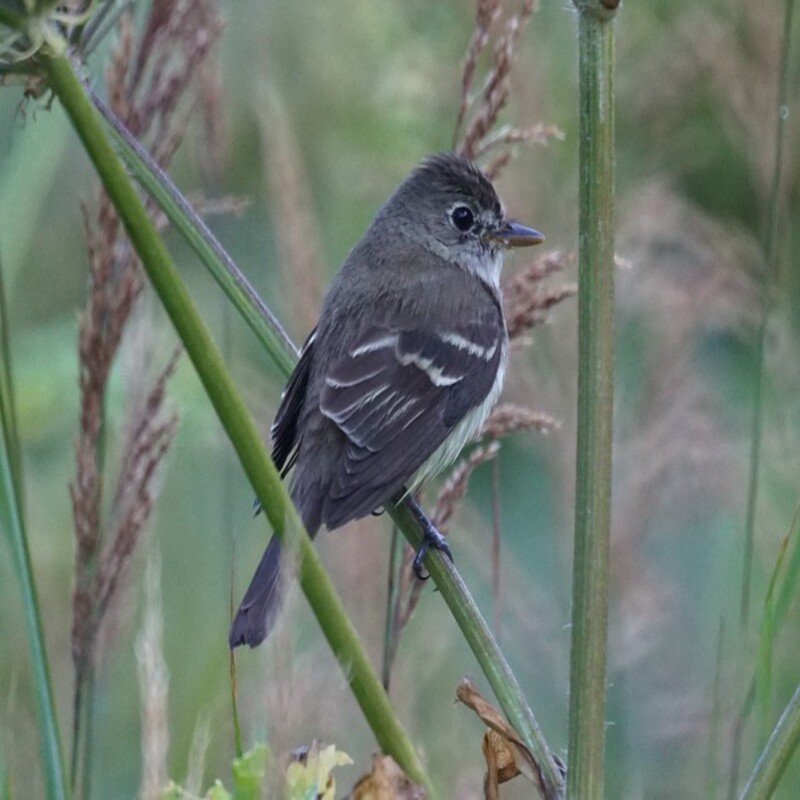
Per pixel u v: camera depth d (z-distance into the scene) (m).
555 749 11.11
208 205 9.59
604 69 5.40
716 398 12.23
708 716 11.09
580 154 5.47
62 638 11.16
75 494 7.98
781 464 11.59
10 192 11.06
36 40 4.92
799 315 12.78
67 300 14.08
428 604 11.80
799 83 12.63
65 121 11.05
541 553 12.91
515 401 11.52
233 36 14.38
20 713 9.09
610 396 5.50
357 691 5.18
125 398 8.27
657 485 11.33
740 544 11.40
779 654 10.48
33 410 11.68
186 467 11.99
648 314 12.41
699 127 13.48
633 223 12.27
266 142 11.26
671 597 11.34
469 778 9.86
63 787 5.82
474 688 5.85
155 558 8.62
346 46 13.97
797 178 12.60
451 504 8.08
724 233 12.24
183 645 11.14
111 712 10.66
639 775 10.34
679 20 13.33
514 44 8.37
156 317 11.72
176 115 9.15
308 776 5.20
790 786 8.95
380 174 13.42
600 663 5.50
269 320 6.62
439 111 13.30
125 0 7.29
